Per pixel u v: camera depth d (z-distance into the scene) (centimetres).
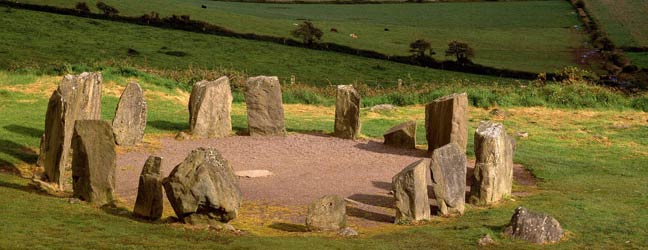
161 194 1708
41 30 8144
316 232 1731
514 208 2012
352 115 3048
